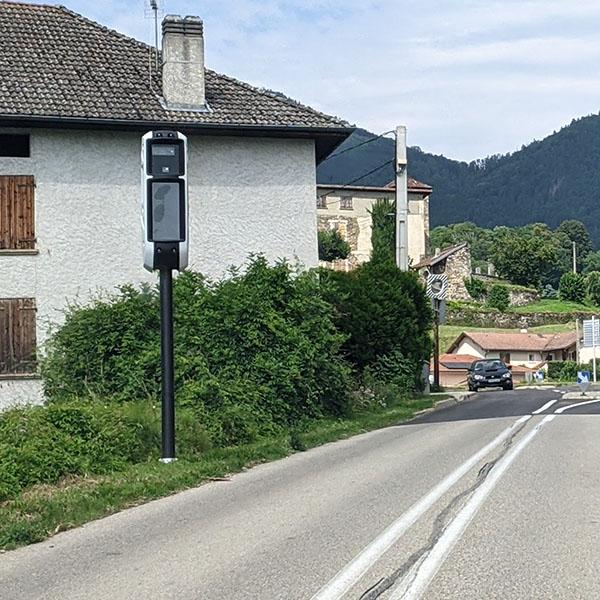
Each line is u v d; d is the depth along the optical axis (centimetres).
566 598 637
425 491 1105
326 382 2209
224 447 1672
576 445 1534
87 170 2491
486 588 663
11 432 1389
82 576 763
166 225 1434
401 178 3039
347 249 8012
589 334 6000
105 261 2489
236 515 1012
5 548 900
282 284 2181
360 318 2797
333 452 1616
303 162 2659
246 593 675
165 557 816
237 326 2059
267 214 2631
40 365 2272
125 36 2783
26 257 2442
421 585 673
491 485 1123
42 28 2716
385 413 2433
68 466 1333
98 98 2500
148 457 1480
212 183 2605
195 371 1941
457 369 7238
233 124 2547
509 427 1908
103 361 2138
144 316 2162
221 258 2598
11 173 2444
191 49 2592
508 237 11319
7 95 2419
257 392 1972
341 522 934
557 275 12050
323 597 653
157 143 1437
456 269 9181
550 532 848
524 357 7900
